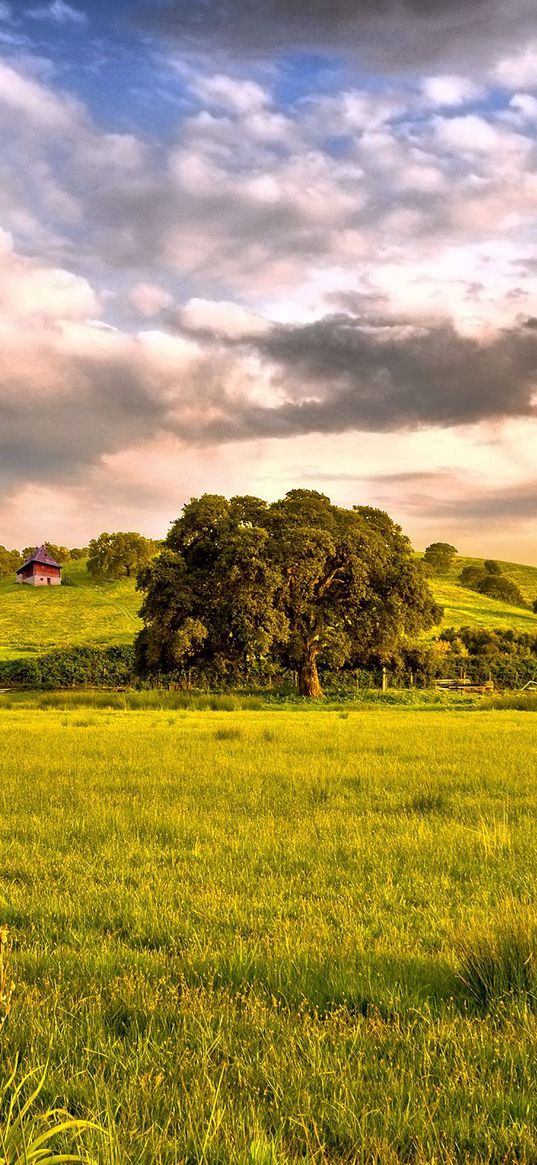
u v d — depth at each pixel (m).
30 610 108.31
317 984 4.88
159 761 16.11
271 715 33.69
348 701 44.62
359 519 53.19
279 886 7.14
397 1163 3.12
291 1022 4.34
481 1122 3.40
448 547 161.25
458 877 7.57
